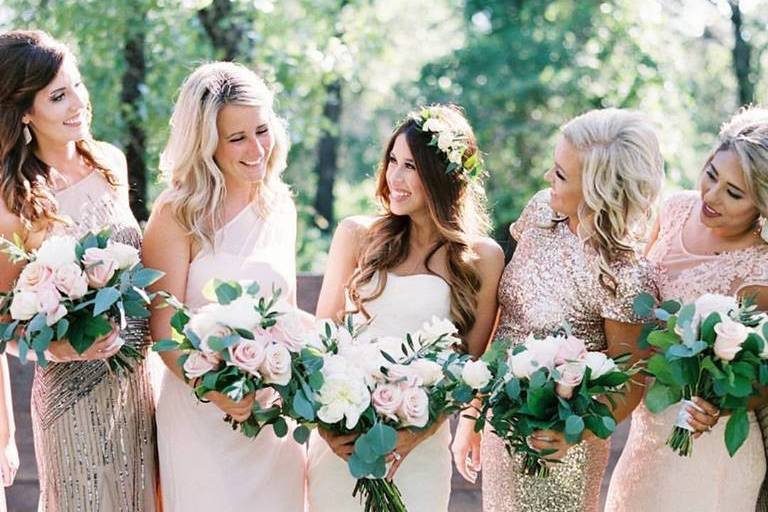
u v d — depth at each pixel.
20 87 3.37
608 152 3.32
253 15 7.59
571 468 3.54
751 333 3.09
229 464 3.49
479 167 3.63
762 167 3.24
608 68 11.38
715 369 3.10
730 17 13.88
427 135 3.57
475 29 13.32
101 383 3.53
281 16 7.70
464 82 12.75
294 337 3.15
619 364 3.28
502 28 12.99
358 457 3.15
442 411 3.29
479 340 3.68
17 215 3.39
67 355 3.26
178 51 7.34
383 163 3.65
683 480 3.47
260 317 3.12
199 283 3.48
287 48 7.68
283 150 3.62
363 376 3.20
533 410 3.16
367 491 3.34
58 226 3.47
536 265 3.54
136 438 3.61
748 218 3.36
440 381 3.27
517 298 3.56
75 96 3.43
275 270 3.56
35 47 3.39
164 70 7.33
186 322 3.17
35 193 3.40
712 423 3.19
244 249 3.54
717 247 3.47
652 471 3.53
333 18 8.30
